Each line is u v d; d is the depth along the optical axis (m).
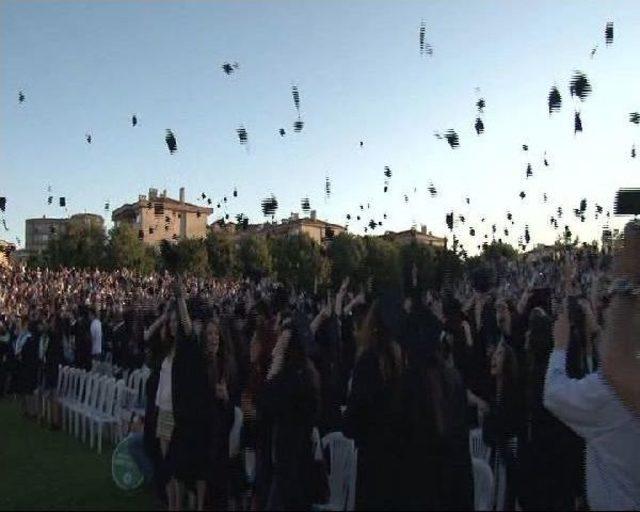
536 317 5.75
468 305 8.23
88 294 22.58
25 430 12.08
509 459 5.90
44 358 12.37
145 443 7.40
